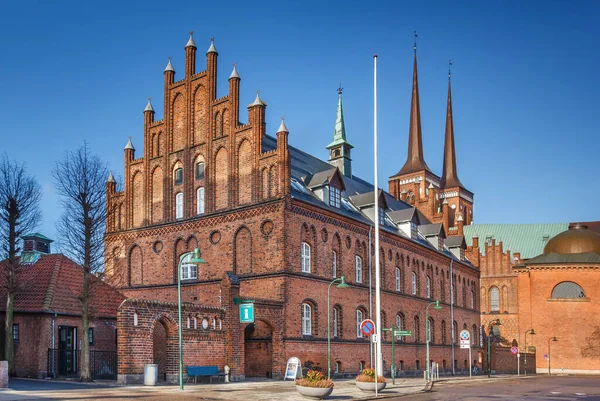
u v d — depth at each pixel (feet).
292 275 144.05
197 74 163.53
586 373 262.67
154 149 170.50
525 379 196.24
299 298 145.69
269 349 140.05
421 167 382.01
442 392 123.13
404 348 197.77
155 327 143.43
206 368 122.42
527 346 273.54
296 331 143.74
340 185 170.40
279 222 143.64
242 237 150.20
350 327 165.68
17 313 134.10
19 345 133.90
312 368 147.54
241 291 147.64
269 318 137.08
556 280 272.31
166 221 164.45
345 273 166.30
